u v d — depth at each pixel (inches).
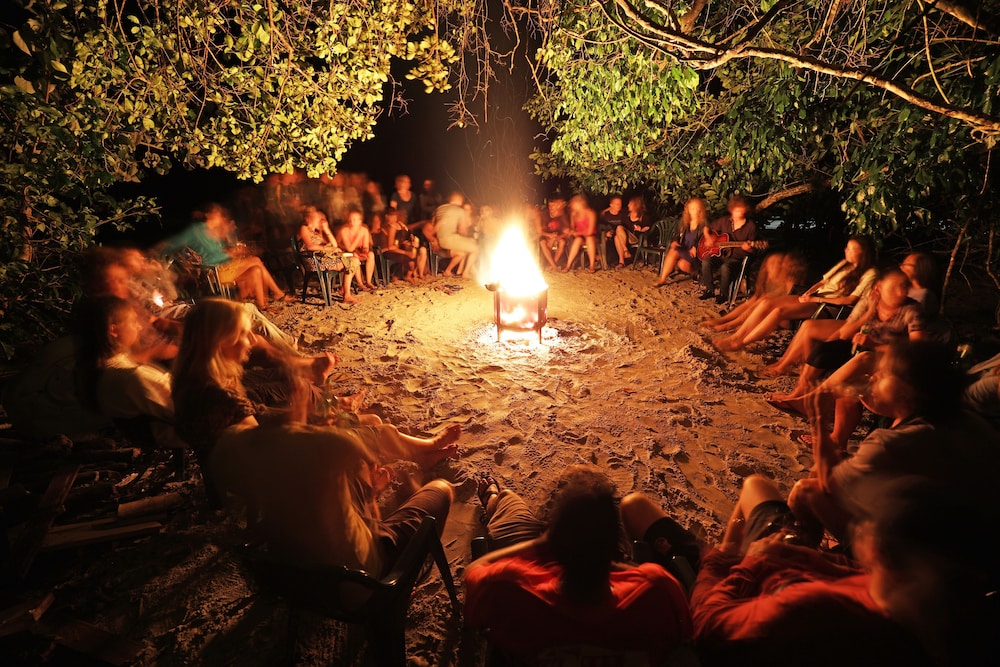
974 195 232.5
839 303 219.6
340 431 98.7
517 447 176.9
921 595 67.4
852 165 243.3
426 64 231.0
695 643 80.3
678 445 176.2
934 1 176.6
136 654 112.0
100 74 209.0
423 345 255.1
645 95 234.4
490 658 85.7
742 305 268.5
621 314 292.4
